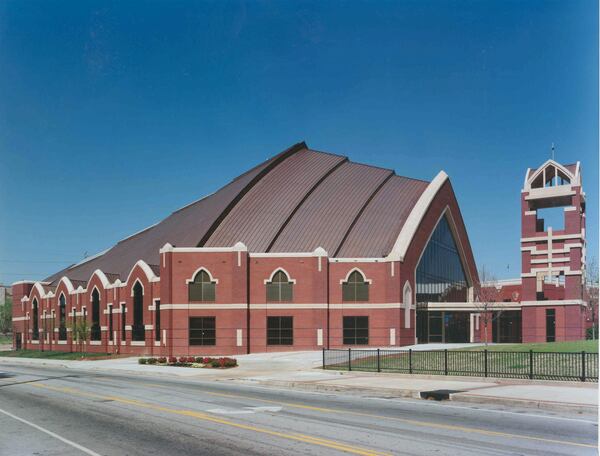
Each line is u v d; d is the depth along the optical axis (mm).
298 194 70562
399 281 58844
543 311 62219
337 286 59438
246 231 65500
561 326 61125
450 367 32969
